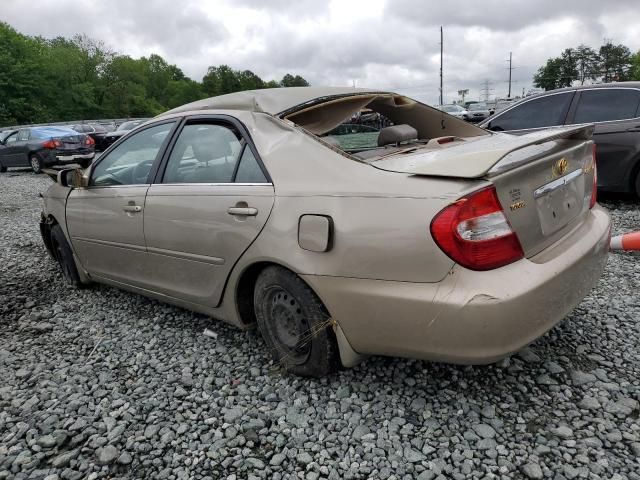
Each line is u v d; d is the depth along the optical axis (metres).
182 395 2.70
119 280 3.82
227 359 3.04
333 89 3.27
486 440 2.20
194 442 2.33
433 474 2.04
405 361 2.83
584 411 2.35
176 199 3.07
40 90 62.06
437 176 2.13
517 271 2.11
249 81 109.44
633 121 6.20
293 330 2.69
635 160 6.23
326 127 3.18
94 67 72.56
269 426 2.42
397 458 2.14
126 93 75.06
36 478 2.16
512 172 2.16
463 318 2.03
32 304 4.19
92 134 21.95
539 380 2.61
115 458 2.24
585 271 2.46
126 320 3.75
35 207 9.45
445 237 2.04
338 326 2.42
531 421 2.31
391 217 2.16
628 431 2.21
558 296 2.23
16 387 2.90
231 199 2.75
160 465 2.20
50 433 2.45
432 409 2.43
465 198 2.03
